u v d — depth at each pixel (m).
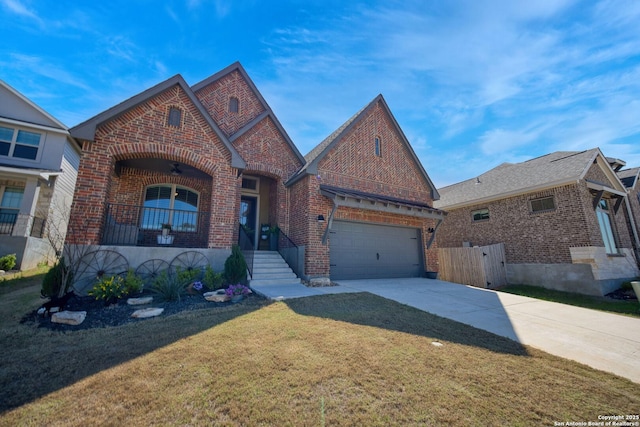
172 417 2.30
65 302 5.58
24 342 3.91
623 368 3.53
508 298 7.98
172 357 3.43
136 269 7.35
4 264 9.38
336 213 10.59
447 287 9.55
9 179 12.59
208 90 12.26
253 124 11.91
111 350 3.64
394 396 2.69
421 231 12.95
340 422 2.29
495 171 18.25
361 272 11.02
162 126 8.30
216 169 8.89
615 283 11.52
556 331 5.07
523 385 2.99
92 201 7.11
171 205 10.96
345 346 3.88
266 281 8.97
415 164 13.81
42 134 14.07
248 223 12.92
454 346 4.06
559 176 12.35
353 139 11.91
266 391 2.71
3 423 2.19
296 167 12.59
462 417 2.40
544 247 12.52
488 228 14.92
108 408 2.40
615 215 13.73
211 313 5.48
